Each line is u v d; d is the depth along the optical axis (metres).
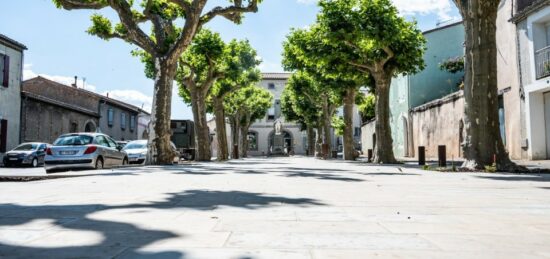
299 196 5.32
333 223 3.36
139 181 7.78
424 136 30.20
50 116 31.73
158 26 17.72
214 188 6.41
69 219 3.48
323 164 18.72
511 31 20.48
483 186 6.98
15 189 6.27
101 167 15.02
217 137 32.12
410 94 32.66
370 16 18.27
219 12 17.80
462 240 2.74
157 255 2.29
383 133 19.97
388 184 7.30
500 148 11.77
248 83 32.16
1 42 26.53
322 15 18.77
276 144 53.62
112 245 2.54
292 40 21.73
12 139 27.56
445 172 11.38
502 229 3.14
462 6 12.34
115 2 16.59
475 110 11.95
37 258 2.23
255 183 7.38
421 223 3.38
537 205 4.54
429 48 32.59
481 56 11.90
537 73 18.22
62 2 16.44
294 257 2.27
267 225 3.26
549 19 17.98
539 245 2.62
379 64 19.84
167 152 17.12
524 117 19.23
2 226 3.16
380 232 3.00
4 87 26.86
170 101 17.27
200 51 25.55
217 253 2.35
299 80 36.56
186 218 3.57
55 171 15.12
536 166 13.65
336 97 28.38
